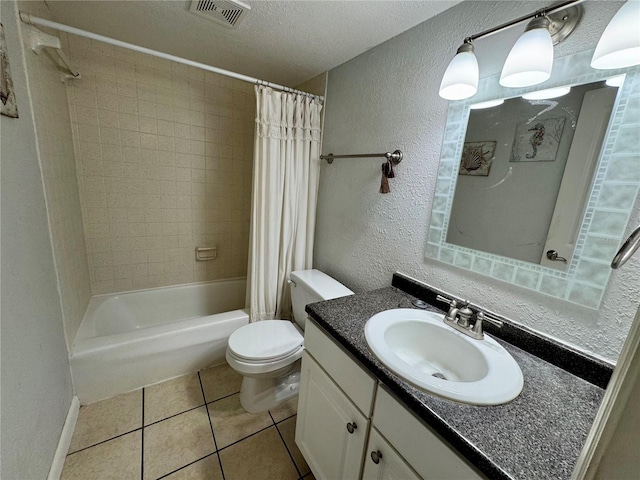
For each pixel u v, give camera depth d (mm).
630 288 708
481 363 835
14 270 859
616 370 306
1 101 810
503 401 649
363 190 1587
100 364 1479
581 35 768
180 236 2277
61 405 1231
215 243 2449
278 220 1844
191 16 1295
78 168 1805
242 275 2637
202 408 1529
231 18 1276
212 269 2482
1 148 822
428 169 1217
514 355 873
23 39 1016
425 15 1162
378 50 1444
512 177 931
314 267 2100
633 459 273
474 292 1066
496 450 528
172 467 1213
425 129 1222
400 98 1334
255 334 1532
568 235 808
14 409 810
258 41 1483
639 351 281
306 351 1150
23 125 986
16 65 952
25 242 947
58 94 1482
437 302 1173
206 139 2223
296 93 1747
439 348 985
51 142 1295
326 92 1852
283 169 1786
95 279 2008
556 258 836
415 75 1256
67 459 1209
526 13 877
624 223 704
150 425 1403
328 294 1499
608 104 718
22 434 853
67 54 1647
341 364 918
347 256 1743
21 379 861
